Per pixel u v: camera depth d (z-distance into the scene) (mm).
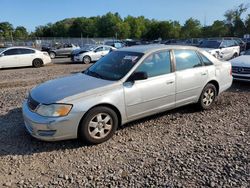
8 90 9242
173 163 4039
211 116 6070
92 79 5082
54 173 3842
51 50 27328
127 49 5785
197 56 6098
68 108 4332
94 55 20969
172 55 5637
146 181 3607
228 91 8461
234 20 72125
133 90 4941
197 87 6012
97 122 4605
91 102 4484
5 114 6262
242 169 3863
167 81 5406
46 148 4535
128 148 4551
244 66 8938
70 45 28469
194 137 4965
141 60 5180
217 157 4207
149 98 5184
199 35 83688
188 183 3551
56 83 5070
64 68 16719
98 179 3676
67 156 4297
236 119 5895
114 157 4254
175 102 5676
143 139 4895
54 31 117000
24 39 58469
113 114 4754
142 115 5203
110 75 5129
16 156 4281
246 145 4613
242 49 22797
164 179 3643
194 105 6301
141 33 112812
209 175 3721
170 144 4684
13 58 16875
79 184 3576
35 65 17844
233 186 3486
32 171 3891
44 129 4305
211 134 5094
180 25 94875
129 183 3570
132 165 4008
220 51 15695
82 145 4637
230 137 4957
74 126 4406
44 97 4504
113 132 4820
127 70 5043
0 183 3609
